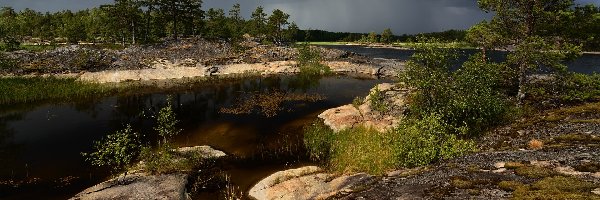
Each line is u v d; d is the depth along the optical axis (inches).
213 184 851.4
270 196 744.3
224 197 785.6
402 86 1326.3
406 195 566.6
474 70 1094.4
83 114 1609.3
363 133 1082.7
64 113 1628.9
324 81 2437.3
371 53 5246.1
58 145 1181.7
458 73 1121.4
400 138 850.8
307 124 1333.7
